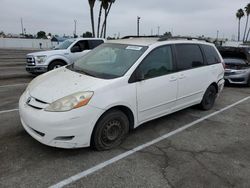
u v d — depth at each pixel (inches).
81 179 124.8
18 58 828.6
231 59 432.1
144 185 122.5
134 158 147.0
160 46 182.1
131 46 180.7
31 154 145.3
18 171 128.7
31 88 158.2
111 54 181.8
